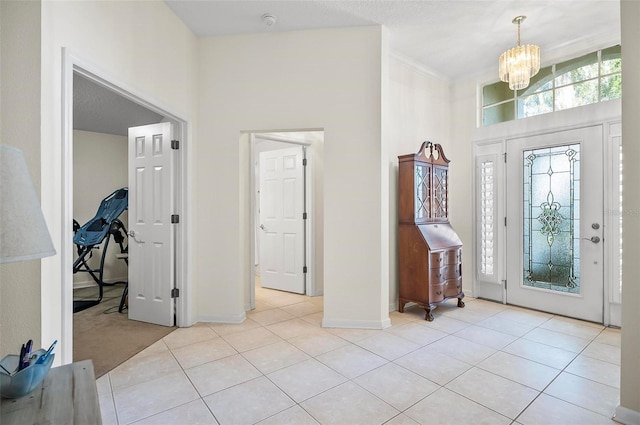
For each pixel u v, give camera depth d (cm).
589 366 234
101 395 198
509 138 386
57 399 99
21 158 92
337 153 314
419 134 402
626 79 176
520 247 377
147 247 325
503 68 298
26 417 90
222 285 326
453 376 220
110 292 463
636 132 173
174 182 314
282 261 457
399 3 279
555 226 352
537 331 302
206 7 281
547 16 300
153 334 295
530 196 371
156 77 265
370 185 310
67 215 178
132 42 237
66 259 177
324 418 176
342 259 314
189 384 210
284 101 319
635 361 171
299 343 275
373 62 309
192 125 319
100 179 519
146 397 196
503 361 241
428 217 367
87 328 311
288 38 319
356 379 216
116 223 446
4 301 157
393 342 277
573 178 339
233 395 198
